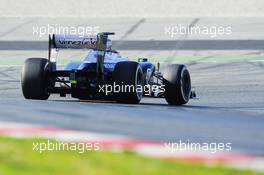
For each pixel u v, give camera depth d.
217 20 121.50
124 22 121.06
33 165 27.48
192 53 94.44
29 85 48.31
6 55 94.00
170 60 89.25
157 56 92.44
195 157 29.53
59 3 127.94
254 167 27.70
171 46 100.31
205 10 126.44
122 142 32.34
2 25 119.31
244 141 33.88
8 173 26.03
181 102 51.12
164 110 45.75
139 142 32.50
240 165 28.05
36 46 102.06
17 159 28.45
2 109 43.34
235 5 126.19
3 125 36.50
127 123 38.56
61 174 26.05
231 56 91.25
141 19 124.19
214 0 126.56
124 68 47.53
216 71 79.44
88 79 47.78
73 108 44.50
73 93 48.28
